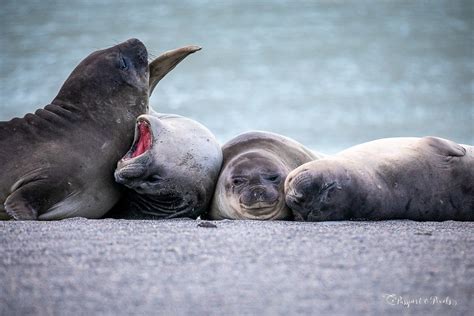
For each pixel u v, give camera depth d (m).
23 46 154.50
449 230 32.78
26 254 26.97
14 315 21.11
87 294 22.58
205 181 38.28
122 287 23.12
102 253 26.98
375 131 98.50
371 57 146.00
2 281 23.84
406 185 37.22
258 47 154.62
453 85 125.12
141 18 184.88
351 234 30.73
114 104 38.69
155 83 41.75
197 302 21.88
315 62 142.25
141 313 21.08
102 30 170.00
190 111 108.31
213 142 39.00
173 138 37.72
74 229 31.81
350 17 184.62
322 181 35.59
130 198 38.88
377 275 24.44
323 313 21.05
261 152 38.84
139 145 38.22
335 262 25.83
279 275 24.25
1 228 32.09
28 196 35.88
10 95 116.69
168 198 37.88
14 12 195.00
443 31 169.12
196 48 41.41
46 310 21.39
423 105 112.69
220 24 177.50
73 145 37.22
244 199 36.66
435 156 38.09
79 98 38.41
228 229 31.84
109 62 39.19
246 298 22.17
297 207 35.81
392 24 177.12
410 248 28.16
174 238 29.45
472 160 38.41
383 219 36.94
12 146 36.94
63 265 25.48
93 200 37.66
